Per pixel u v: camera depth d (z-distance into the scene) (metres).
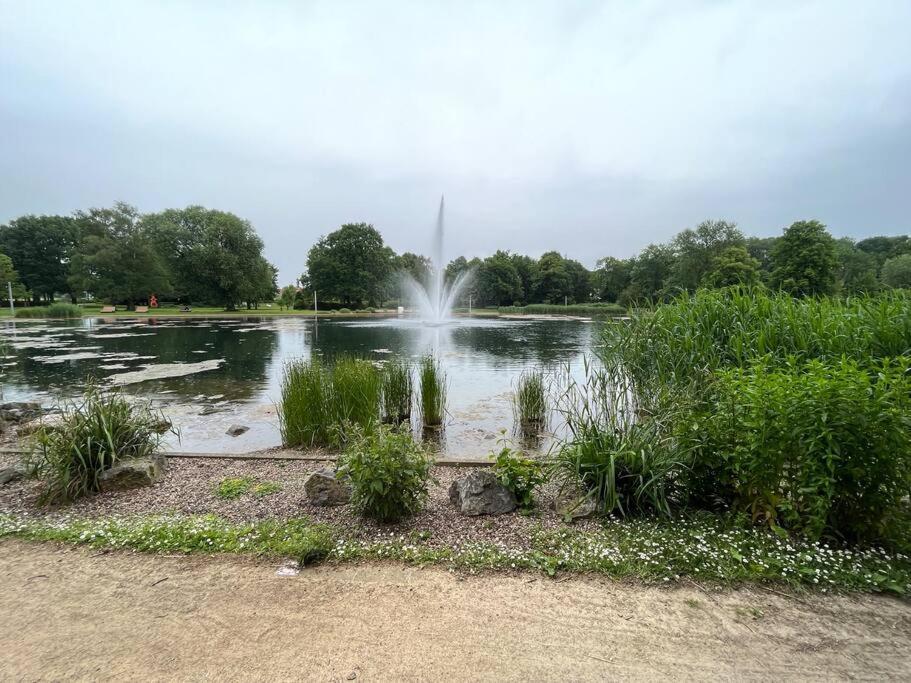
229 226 41.16
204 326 23.59
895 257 44.84
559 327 23.77
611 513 2.84
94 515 3.03
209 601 2.03
